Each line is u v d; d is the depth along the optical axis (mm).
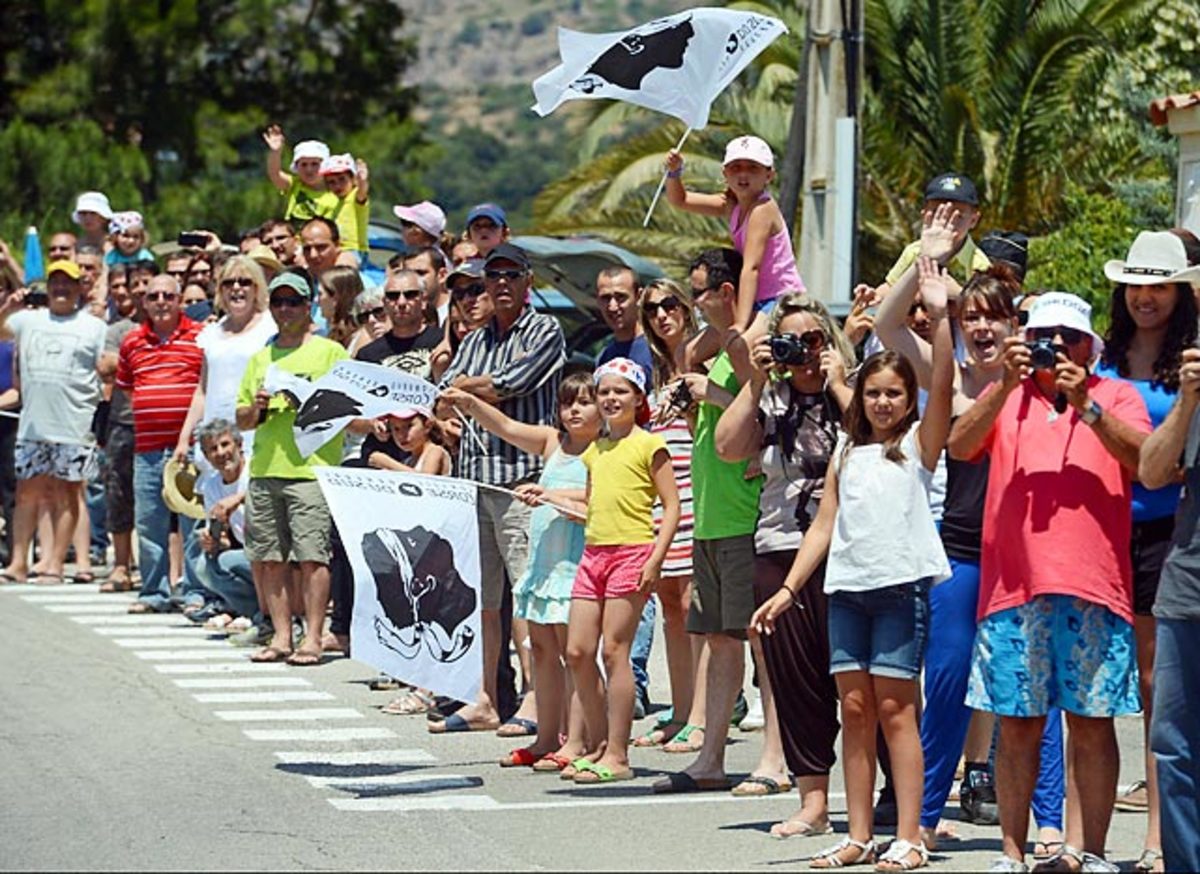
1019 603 20094
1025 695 20016
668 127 70625
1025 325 22297
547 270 47000
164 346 39594
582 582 25984
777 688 22469
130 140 96500
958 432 20625
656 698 33250
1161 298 21062
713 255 25297
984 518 20609
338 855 21344
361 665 34781
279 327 34812
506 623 30078
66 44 96062
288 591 35094
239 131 96500
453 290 30422
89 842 21906
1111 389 20469
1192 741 19641
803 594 22391
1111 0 65312
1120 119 63594
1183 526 19641
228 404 37719
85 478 43750
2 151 88500
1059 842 21547
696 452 25109
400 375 29797
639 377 25781
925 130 66625
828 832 22703
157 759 26812
